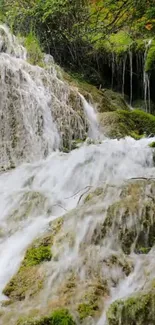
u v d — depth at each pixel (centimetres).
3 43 847
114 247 345
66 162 588
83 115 786
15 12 1054
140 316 258
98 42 1086
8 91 701
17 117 692
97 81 1088
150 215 362
